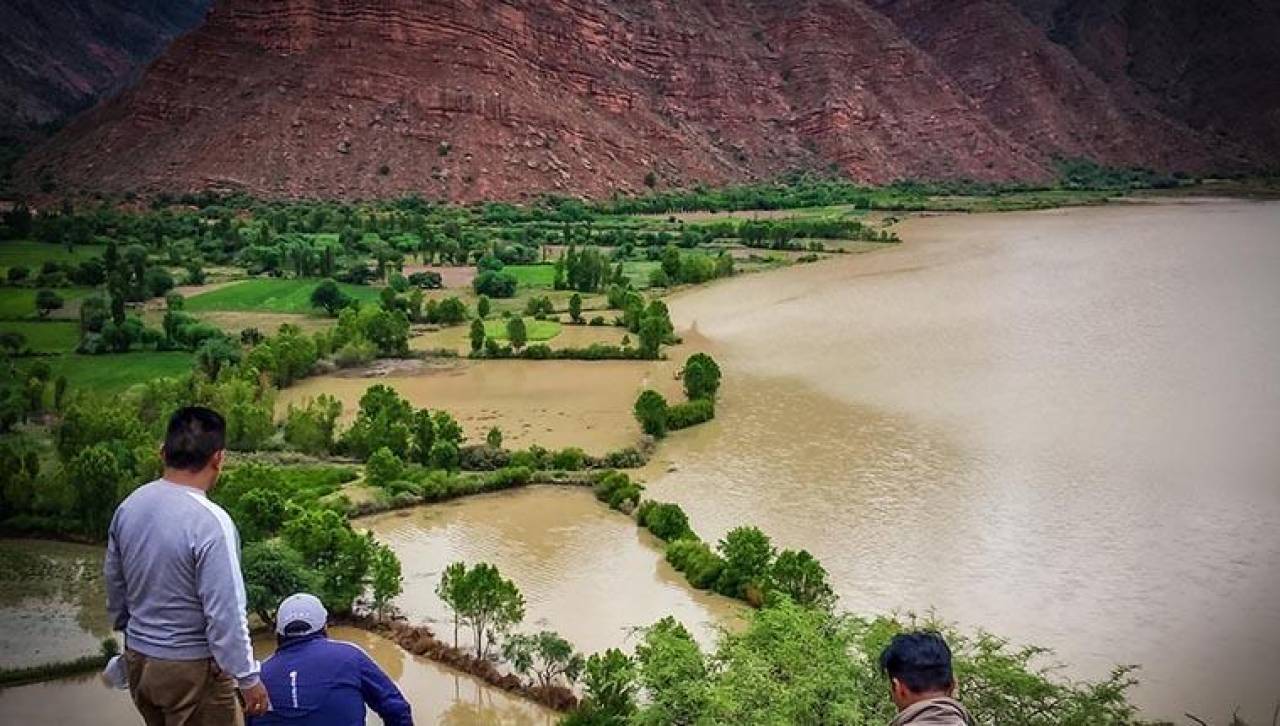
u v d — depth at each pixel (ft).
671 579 192.44
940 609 174.50
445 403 321.32
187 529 37.76
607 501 234.58
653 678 118.62
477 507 233.35
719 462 260.01
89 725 141.38
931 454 261.03
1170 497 225.76
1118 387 315.78
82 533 216.13
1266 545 198.80
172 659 38.01
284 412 315.17
